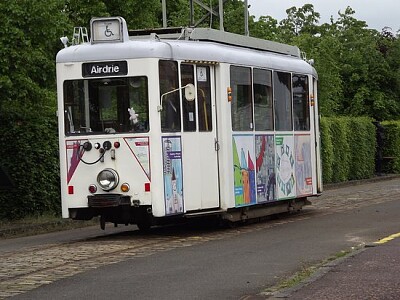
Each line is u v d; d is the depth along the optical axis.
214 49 18.17
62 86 17.12
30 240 18.58
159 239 16.95
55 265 13.50
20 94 20.19
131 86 16.77
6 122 22.25
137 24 31.23
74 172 16.98
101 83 16.94
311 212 22.69
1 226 20.56
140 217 17.27
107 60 16.86
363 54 51.09
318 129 23.02
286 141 20.94
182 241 16.45
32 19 20.20
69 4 29.91
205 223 19.83
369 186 35.31
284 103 20.94
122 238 17.45
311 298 9.98
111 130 16.83
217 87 18.23
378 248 14.11
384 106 49.88
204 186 17.73
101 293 10.96
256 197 19.34
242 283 11.44
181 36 18.19
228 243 15.93
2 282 12.02
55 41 21.47
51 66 21.06
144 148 16.61
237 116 18.73
